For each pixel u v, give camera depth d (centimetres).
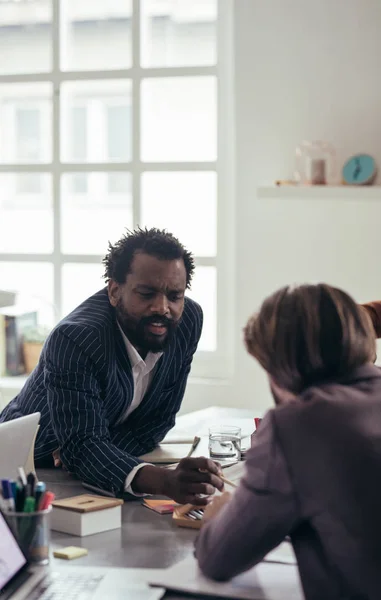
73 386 209
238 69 342
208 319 375
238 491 144
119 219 392
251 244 346
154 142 374
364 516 132
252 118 343
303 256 342
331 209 337
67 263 381
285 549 169
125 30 375
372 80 331
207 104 370
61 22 374
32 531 156
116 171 369
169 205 374
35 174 402
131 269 212
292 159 340
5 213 407
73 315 220
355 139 334
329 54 334
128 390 223
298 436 136
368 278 336
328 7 332
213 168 360
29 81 380
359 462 133
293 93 338
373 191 317
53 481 214
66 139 381
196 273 373
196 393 358
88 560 162
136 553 165
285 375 142
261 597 145
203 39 365
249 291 348
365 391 141
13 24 390
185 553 166
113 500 182
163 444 244
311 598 138
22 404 237
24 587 146
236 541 142
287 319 141
